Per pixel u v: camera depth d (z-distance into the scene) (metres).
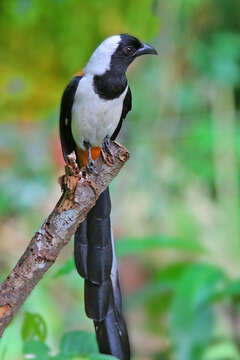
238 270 13.20
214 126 15.23
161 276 9.41
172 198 14.98
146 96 15.40
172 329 8.12
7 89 10.50
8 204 14.25
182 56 15.38
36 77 10.41
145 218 14.52
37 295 10.77
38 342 5.21
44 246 5.08
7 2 9.61
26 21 9.80
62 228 5.14
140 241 8.18
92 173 5.42
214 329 8.30
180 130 15.58
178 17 14.95
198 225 14.40
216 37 15.45
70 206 5.18
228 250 13.93
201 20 15.59
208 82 15.52
